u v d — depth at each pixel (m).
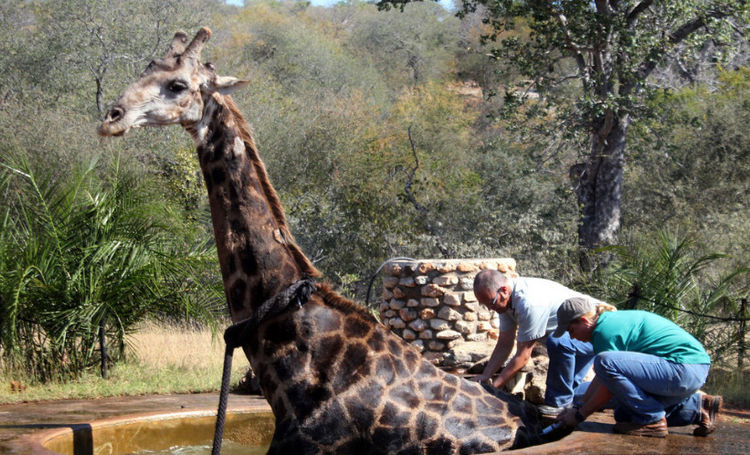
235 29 47.78
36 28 28.56
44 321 9.51
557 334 5.34
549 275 16.81
